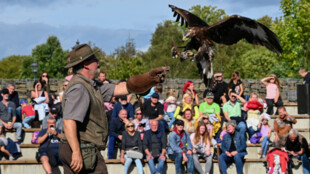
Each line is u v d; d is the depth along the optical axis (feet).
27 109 41.34
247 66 186.09
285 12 109.29
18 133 39.27
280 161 36.27
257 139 41.68
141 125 39.50
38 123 42.37
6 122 39.17
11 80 55.88
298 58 112.27
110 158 37.78
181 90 60.18
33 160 35.50
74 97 14.67
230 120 38.19
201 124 37.78
